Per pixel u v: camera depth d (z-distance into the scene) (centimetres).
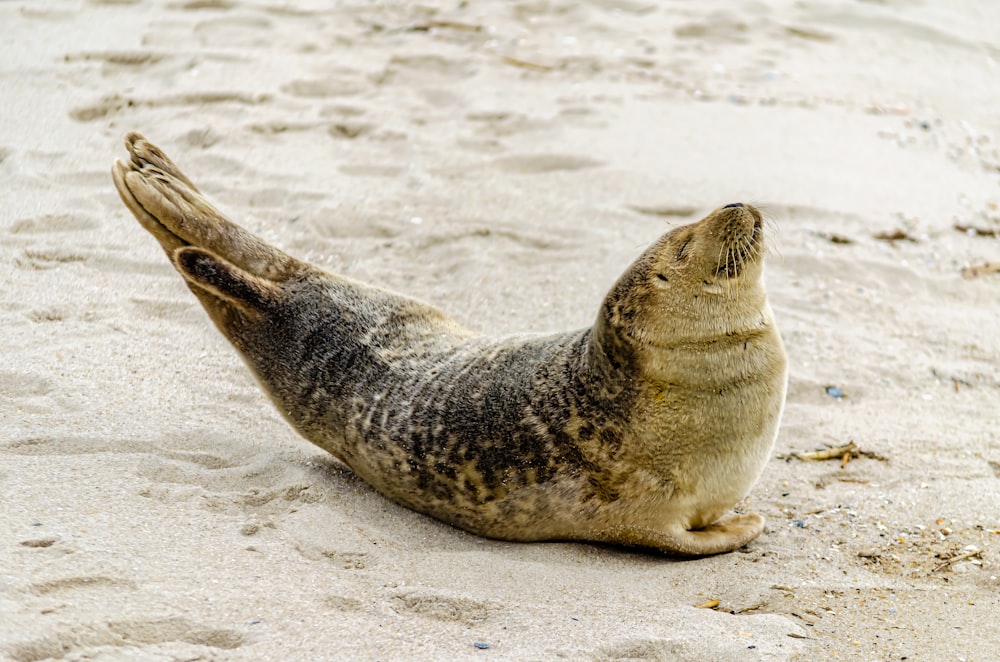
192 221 1781
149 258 2291
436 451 1609
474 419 1605
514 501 1593
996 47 3838
